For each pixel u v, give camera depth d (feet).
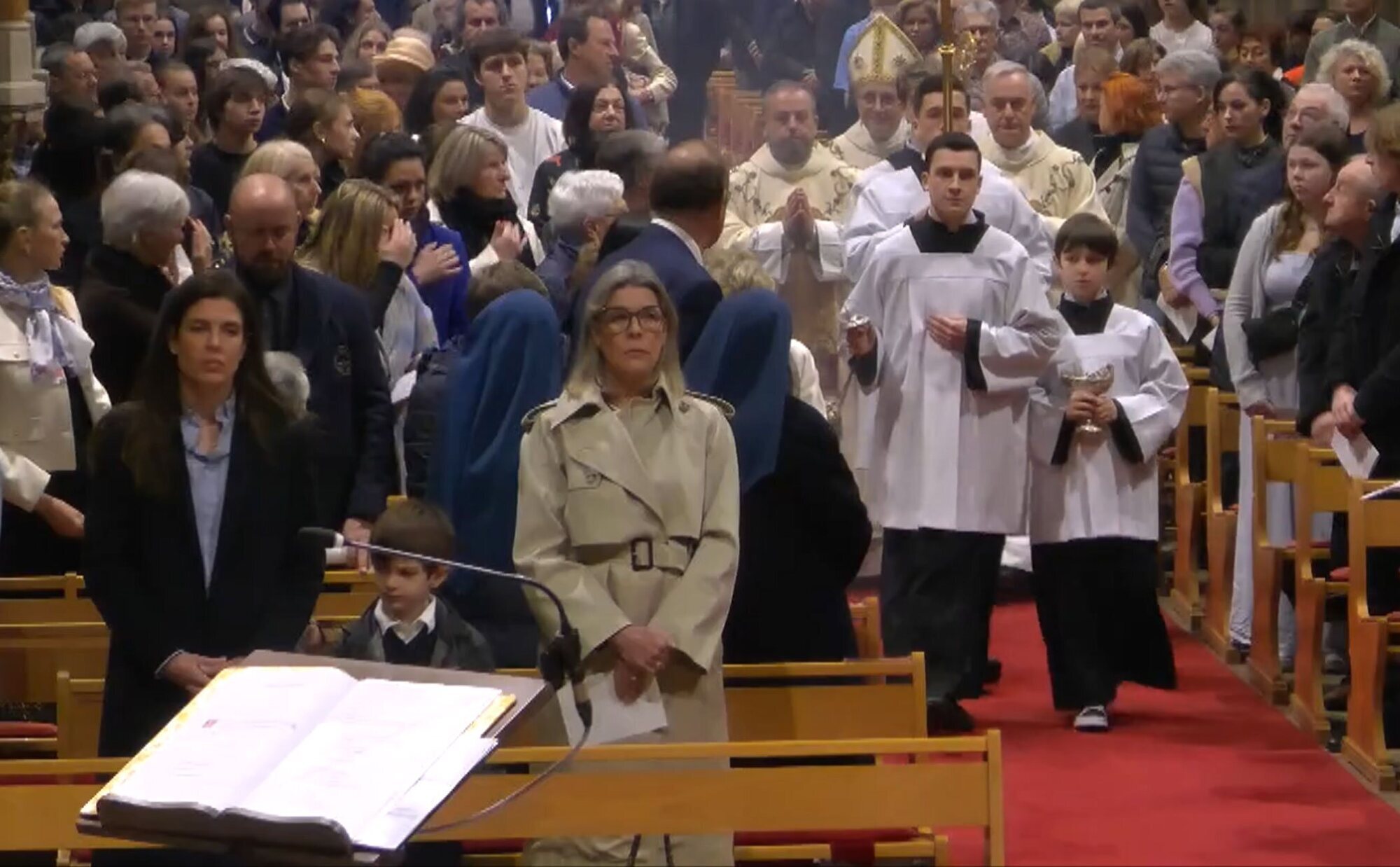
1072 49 88.69
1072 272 49.34
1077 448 48.34
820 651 37.06
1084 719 47.98
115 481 30.14
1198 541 58.65
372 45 81.66
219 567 30.27
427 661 32.60
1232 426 58.13
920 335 47.73
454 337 47.80
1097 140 72.49
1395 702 46.24
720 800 27.12
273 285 40.50
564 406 31.94
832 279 57.06
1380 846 40.45
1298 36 83.82
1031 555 50.93
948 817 27.02
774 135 61.05
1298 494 48.78
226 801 20.92
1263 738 47.57
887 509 48.08
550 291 46.55
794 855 31.96
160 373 30.40
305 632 33.09
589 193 46.78
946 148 47.50
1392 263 45.42
